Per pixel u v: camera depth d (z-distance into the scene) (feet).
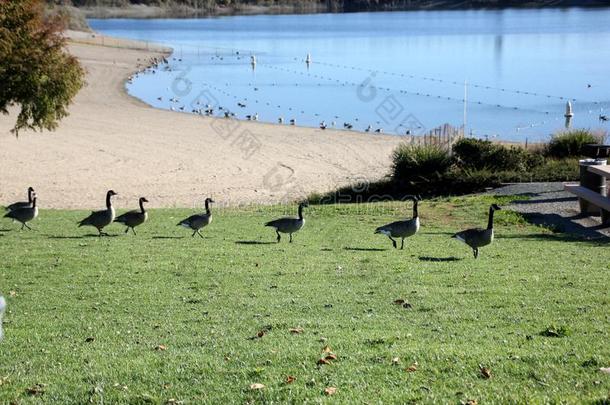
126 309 45.11
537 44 407.44
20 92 102.99
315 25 587.68
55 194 113.50
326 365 31.96
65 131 168.04
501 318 39.99
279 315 42.52
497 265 57.06
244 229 79.30
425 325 39.01
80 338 38.83
